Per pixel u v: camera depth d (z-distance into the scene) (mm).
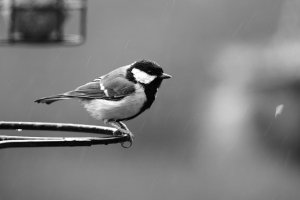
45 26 9867
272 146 12984
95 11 15586
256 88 12469
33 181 15844
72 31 10969
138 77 8367
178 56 15320
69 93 8367
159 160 15523
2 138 7039
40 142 6309
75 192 15383
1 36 9961
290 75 11805
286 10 12672
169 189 14812
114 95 8273
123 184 15297
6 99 15133
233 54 13250
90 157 16219
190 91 15016
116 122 8633
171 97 15141
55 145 6383
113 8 15680
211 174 14539
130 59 15320
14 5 9844
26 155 16312
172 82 15133
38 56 15375
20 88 15195
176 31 15586
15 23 9867
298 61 11789
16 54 15406
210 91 14695
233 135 13461
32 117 15109
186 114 15039
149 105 8516
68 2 9852
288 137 12430
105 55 15289
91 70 15203
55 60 15320
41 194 15523
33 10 9836
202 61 15172
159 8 15742
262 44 13023
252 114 12648
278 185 13617
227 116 13391
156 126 15375
